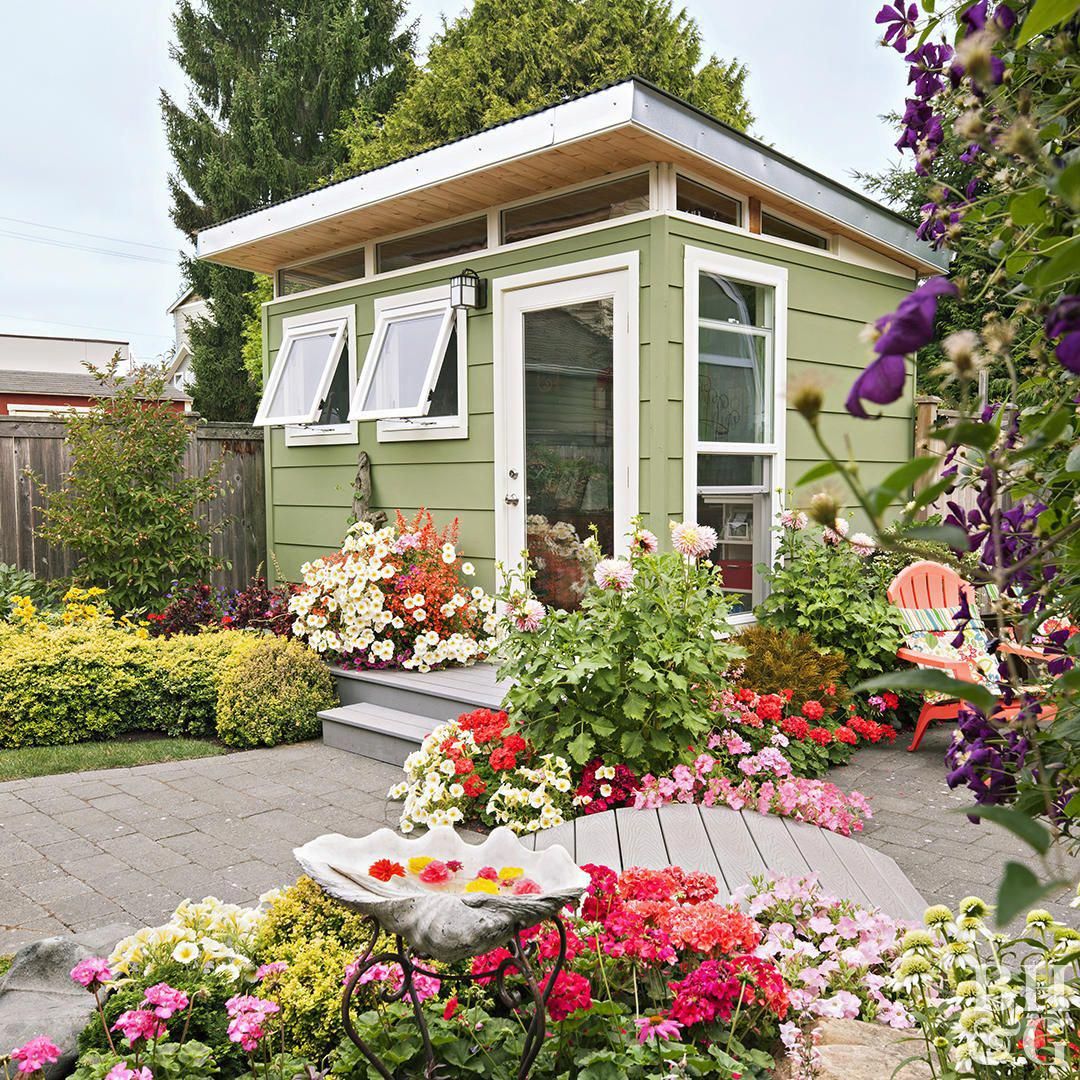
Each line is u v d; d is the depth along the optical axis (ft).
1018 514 3.08
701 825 10.68
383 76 60.85
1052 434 2.34
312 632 19.13
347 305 22.36
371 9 61.46
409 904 4.93
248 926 7.57
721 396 17.39
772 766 12.14
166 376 27.22
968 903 5.56
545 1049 5.94
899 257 21.93
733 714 13.73
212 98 63.00
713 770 12.68
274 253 23.85
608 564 12.64
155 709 17.87
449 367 19.99
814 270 19.44
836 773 15.44
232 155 59.41
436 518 20.45
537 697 12.46
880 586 18.30
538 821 11.35
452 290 18.85
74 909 10.30
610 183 16.92
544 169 16.66
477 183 17.53
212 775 15.33
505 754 12.53
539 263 17.83
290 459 24.47
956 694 2.00
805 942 7.57
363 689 18.03
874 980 6.75
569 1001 5.69
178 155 61.05
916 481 2.05
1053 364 3.30
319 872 5.25
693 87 49.19
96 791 14.48
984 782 3.28
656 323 15.83
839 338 20.27
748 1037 6.54
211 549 27.04
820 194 18.74
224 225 23.12
